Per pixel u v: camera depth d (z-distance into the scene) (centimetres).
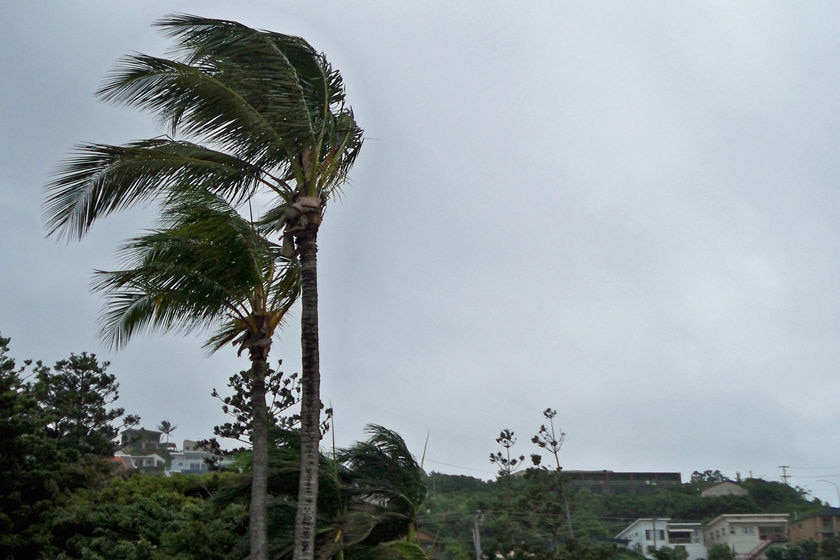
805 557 4803
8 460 2469
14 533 2314
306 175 1481
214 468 3431
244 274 1491
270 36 1480
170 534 2169
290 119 1430
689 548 5647
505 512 4056
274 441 1823
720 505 6456
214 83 1389
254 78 1410
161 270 1492
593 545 4294
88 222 1422
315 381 1407
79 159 1372
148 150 1402
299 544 1332
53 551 2241
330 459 1800
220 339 1678
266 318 1581
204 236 1455
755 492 6956
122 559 2112
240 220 1507
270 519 1698
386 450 1828
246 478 1784
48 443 2595
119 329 1589
